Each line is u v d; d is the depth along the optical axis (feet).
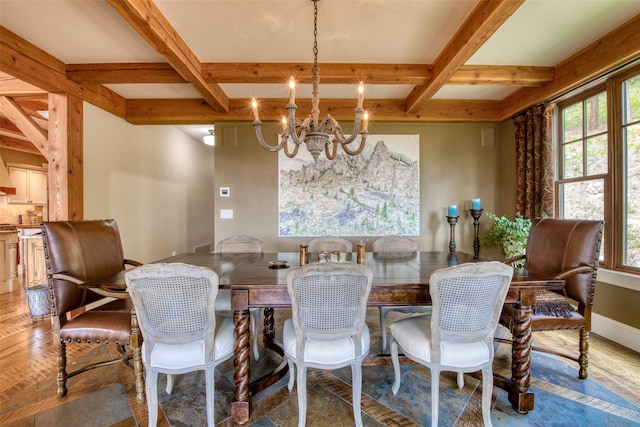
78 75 9.18
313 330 4.81
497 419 5.27
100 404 5.72
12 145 18.12
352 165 12.59
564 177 9.97
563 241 6.92
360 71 8.89
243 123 12.60
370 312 10.78
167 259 7.98
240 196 12.60
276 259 7.97
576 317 6.28
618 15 6.80
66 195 9.44
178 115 12.12
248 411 5.26
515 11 6.21
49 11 6.61
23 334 8.93
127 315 6.06
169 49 7.08
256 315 7.35
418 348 5.03
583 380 6.38
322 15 6.67
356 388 4.95
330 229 12.60
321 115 12.12
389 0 6.21
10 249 13.42
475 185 12.74
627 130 7.91
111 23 7.07
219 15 6.67
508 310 6.32
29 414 5.43
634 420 5.21
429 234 12.71
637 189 7.75
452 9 6.51
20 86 9.46
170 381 6.02
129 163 12.74
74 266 6.25
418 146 12.66
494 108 12.31
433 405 4.84
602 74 8.05
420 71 8.93
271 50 8.15
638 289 7.45
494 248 12.64
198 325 4.76
